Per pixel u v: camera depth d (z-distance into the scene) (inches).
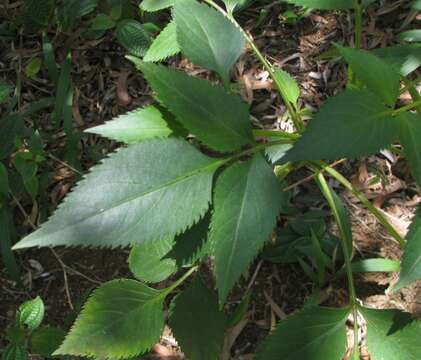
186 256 14.6
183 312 16.6
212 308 16.7
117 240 12.5
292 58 29.8
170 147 13.4
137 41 27.3
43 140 27.9
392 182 25.6
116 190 12.6
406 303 22.5
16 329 21.0
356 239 24.2
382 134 13.0
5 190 24.7
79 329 15.3
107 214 12.5
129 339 15.7
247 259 12.9
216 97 14.1
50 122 28.6
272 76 19.0
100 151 27.6
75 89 29.8
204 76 29.5
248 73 29.3
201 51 16.1
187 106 13.8
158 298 16.5
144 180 12.9
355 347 16.2
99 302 15.8
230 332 22.7
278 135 16.8
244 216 13.1
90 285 24.4
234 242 13.0
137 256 16.8
